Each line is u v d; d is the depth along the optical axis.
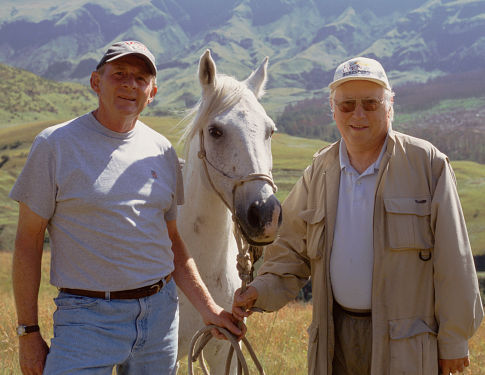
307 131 165.12
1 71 195.88
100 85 2.01
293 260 2.46
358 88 2.19
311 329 2.33
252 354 2.29
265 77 2.71
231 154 2.31
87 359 1.84
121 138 2.02
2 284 13.59
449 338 2.07
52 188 1.89
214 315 2.23
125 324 1.94
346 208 2.28
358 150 2.28
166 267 2.08
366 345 2.24
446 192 2.08
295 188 2.50
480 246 32.88
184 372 3.95
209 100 2.41
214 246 2.61
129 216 1.95
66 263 1.92
